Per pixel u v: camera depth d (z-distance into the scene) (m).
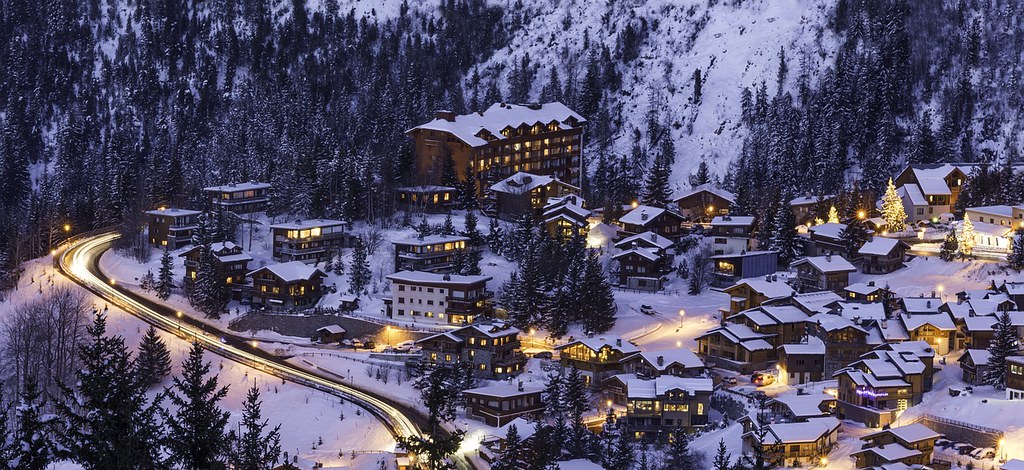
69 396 42.34
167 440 41.88
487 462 108.94
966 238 159.38
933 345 130.12
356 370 138.75
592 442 107.50
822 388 124.56
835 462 104.69
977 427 107.75
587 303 146.25
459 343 136.38
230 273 164.62
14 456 40.16
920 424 107.56
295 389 131.88
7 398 123.19
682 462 103.44
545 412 120.94
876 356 123.06
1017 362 114.38
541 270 155.62
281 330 154.75
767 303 143.75
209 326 156.00
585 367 131.12
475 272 161.75
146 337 132.75
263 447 47.66
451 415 120.25
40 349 132.62
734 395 121.06
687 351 130.62
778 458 104.50
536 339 145.38
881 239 162.75
